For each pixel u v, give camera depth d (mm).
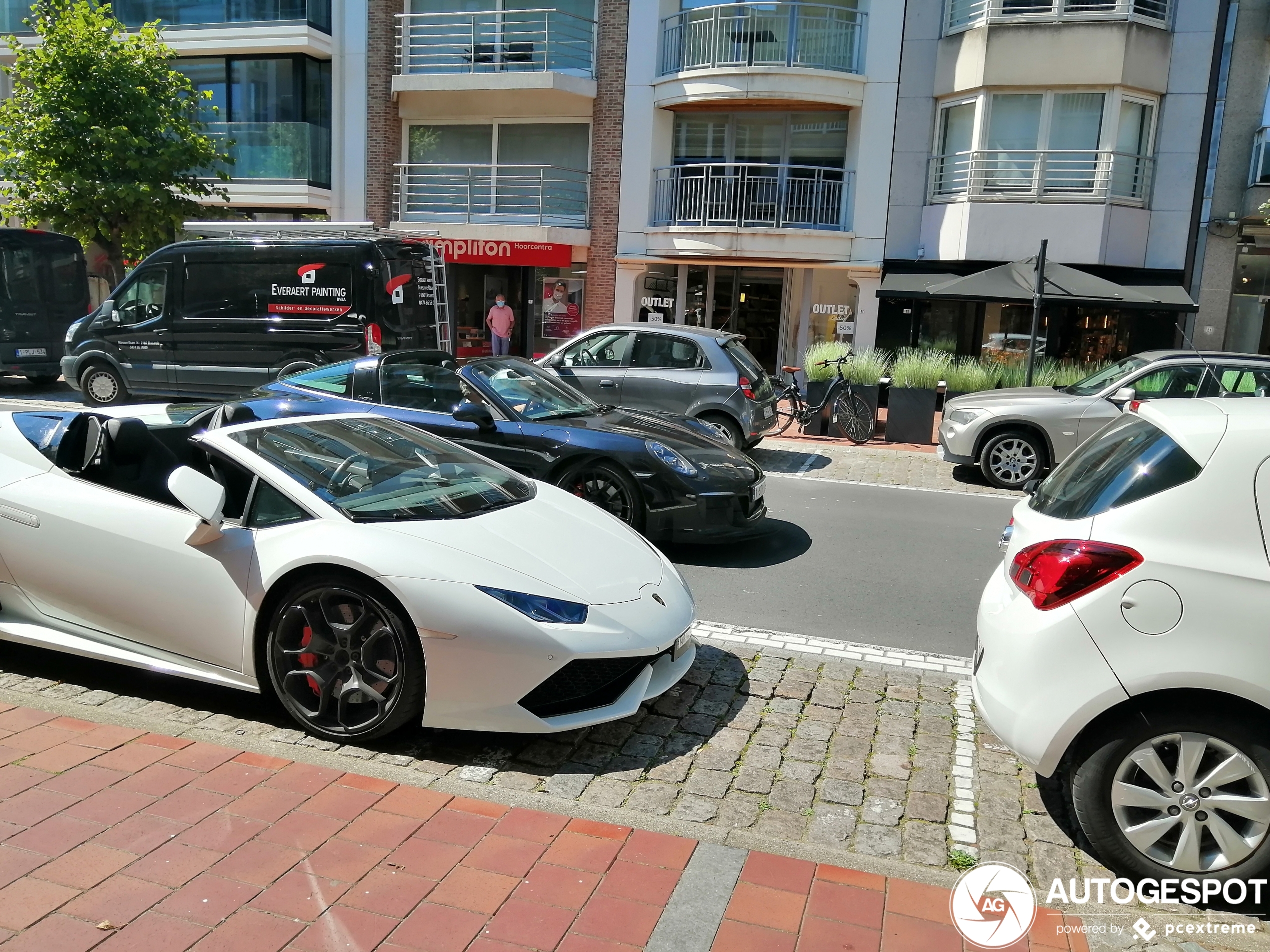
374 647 3676
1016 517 3707
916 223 18297
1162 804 2943
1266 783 2850
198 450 4441
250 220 21297
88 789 3209
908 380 13289
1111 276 17531
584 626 3676
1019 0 16922
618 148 19531
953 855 3145
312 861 2875
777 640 5324
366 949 2504
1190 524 2928
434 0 20344
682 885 2855
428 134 20875
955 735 4109
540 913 2684
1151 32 16766
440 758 3689
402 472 4441
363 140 20750
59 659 4512
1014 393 10844
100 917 2570
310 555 3684
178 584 3936
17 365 15102
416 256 12273
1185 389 9852
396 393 7395
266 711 4055
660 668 4098
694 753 3832
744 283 19547
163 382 12648
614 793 3471
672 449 6973
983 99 17266
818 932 2664
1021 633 3152
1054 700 3023
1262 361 9742
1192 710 2895
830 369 13469
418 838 3031
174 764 3428
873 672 4840
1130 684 2912
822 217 18781
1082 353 17703
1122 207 17047
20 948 2436
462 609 3562
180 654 4000
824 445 12906
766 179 18859
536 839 3066
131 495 4215
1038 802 3543
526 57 20000
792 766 3752
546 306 20422
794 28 18047
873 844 3199
